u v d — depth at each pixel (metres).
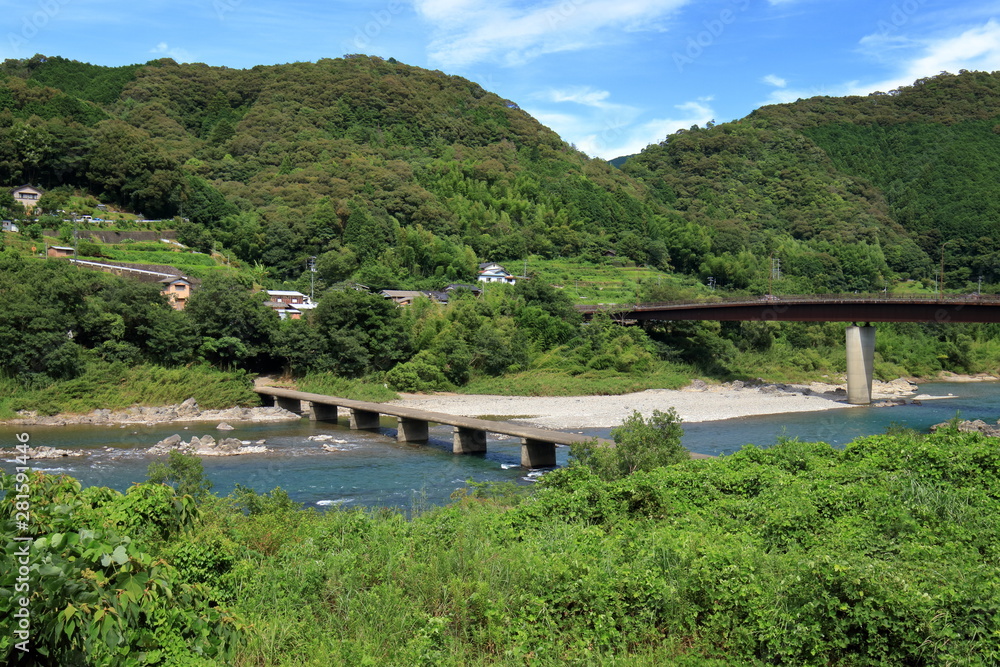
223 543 12.92
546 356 79.00
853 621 9.30
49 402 53.25
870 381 67.25
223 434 48.34
